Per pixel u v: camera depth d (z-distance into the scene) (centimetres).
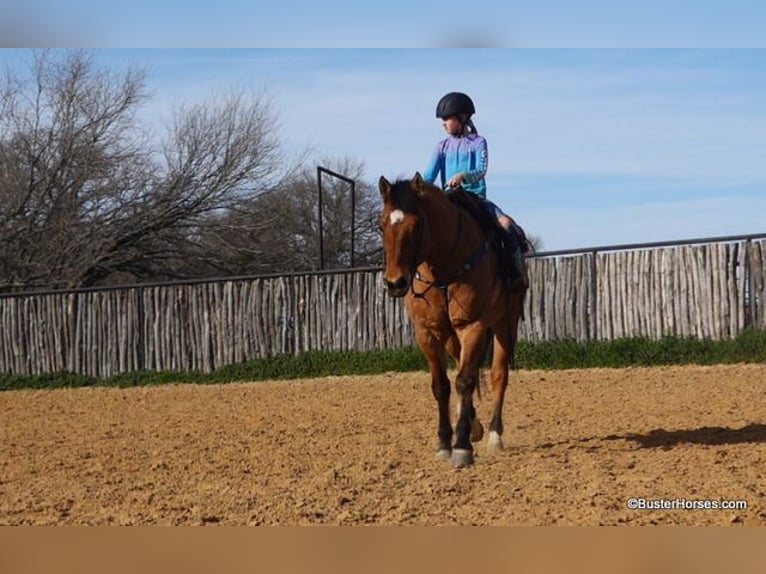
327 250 4372
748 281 1802
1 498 866
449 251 907
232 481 903
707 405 1342
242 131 3378
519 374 1819
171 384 2075
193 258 3419
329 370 2017
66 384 2164
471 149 1016
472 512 754
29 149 3198
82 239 3219
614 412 1314
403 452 1046
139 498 840
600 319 1898
